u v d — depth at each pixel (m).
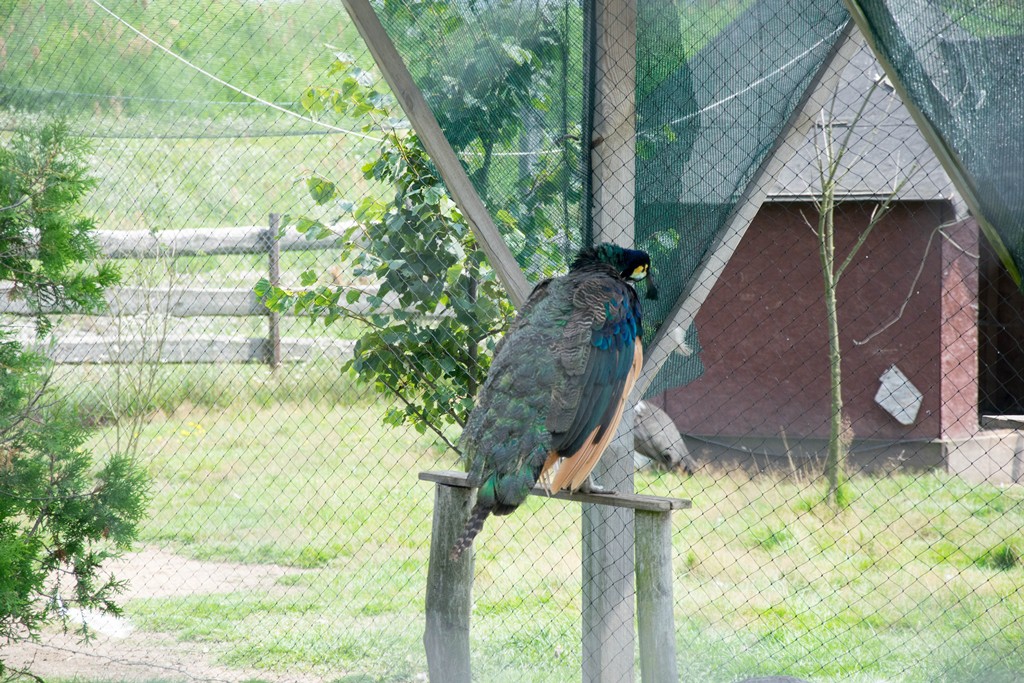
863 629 11.18
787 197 17.12
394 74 8.06
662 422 17.48
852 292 18.16
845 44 8.05
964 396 17.97
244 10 11.13
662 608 8.08
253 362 19.64
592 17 8.34
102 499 10.37
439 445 13.43
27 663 10.43
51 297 10.83
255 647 10.77
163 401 17.28
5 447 9.93
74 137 10.58
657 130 8.48
